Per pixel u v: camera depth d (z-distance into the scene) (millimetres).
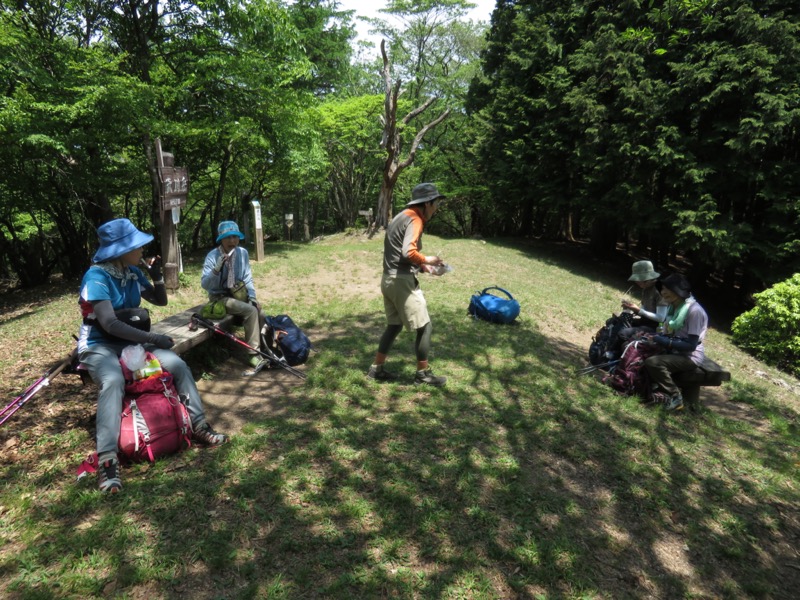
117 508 2729
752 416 5406
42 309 8312
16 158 10312
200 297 7926
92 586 2225
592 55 14531
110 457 2922
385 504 2922
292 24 12461
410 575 2432
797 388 7656
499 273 12016
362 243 16359
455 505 2965
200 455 3324
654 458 3803
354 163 26422
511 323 7355
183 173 8711
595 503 3174
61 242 17141
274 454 3379
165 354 3451
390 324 4637
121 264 3402
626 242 22281
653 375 4793
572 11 16391
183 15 11930
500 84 20219
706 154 12664
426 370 4668
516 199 19375
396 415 4027
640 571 2664
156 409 3199
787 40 11117
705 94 12203
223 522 2674
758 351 9586
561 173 17156
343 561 2480
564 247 20062
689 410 4918
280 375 4898
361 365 5152
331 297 8539
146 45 11586
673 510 3213
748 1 11711
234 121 12430
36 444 3416
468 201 25359
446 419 4051
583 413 4363
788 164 11594
